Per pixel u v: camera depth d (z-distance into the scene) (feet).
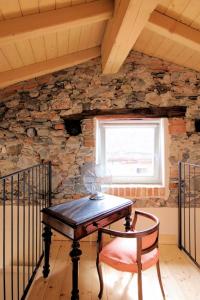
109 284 7.04
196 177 9.69
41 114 9.73
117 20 5.69
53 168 9.78
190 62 9.16
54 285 6.98
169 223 9.76
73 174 9.79
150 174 10.34
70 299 6.38
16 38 5.81
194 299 6.46
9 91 9.64
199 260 9.69
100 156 10.36
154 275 7.55
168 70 9.68
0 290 9.22
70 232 6.00
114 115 9.68
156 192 9.71
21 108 9.70
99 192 8.58
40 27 5.76
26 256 9.68
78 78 9.71
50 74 9.69
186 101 9.65
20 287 8.82
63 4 5.70
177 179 9.71
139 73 9.70
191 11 6.19
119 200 7.66
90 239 9.80
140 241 5.52
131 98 9.68
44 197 9.68
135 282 7.17
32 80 9.66
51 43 7.38
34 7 5.48
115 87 9.68
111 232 5.89
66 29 6.72
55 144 9.75
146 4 4.57
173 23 6.61
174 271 7.78
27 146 9.75
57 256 8.63
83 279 7.29
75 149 9.77
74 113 9.71
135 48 9.57
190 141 9.67
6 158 9.75
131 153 10.42
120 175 10.34
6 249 9.82
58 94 9.71
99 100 9.70
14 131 9.72
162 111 9.62
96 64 9.70
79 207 6.93
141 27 5.42
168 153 9.68
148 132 10.31
